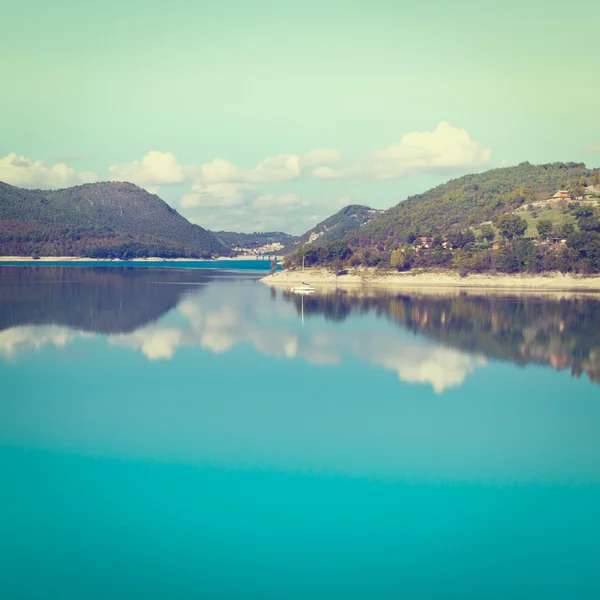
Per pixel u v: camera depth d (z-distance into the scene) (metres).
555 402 63.00
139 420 56.94
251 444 51.31
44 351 84.94
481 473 46.31
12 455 48.81
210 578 33.91
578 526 39.25
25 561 35.12
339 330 104.81
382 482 44.69
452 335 100.12
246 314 125.06
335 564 35.28
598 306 139.62
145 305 137.75
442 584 33.62
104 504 41.28
